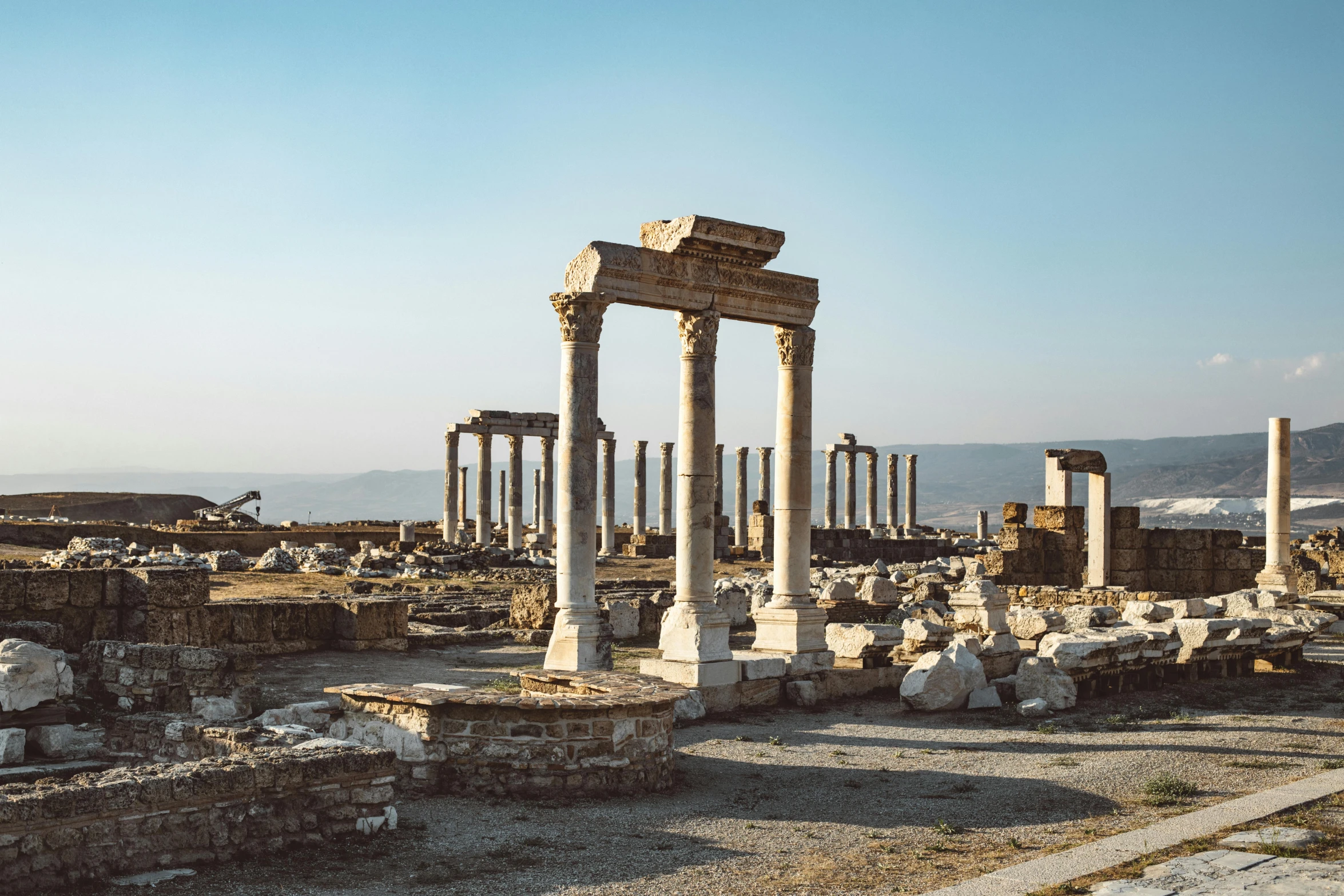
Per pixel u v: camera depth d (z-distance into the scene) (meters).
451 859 11.62
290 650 27.84
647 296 21.44
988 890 10.62
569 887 10.79
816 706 22.39
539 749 14.43
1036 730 20.06
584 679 16.55
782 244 22.91
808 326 23.97
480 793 14.38
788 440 23.78
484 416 76.50
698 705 20.59
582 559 21.16
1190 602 30.73
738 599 36.16
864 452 94.50
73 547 48.78
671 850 12.20
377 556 53.19
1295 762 17.17
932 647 26.09
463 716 14.57
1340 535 68.75
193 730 14.00
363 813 12.29
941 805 14.52
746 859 11.88
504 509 113.81
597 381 21.27
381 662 26.70
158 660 17.73
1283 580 39.84
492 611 35.72
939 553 80.06
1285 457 40.16
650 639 33.22
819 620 23.67
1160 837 12.55
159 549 51.66
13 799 9.86
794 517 23.70
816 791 15.28
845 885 11.01
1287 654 28.34
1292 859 11.41
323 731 16.70
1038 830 13.21
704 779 15.95
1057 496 44.72
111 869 10.41
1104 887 10.55
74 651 22.38
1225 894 10.28
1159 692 24.22
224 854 11.13
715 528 72.38
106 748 15.27
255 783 11.39
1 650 14.82
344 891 10.45
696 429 22.25
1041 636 29.03
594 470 21.31
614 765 14.63
